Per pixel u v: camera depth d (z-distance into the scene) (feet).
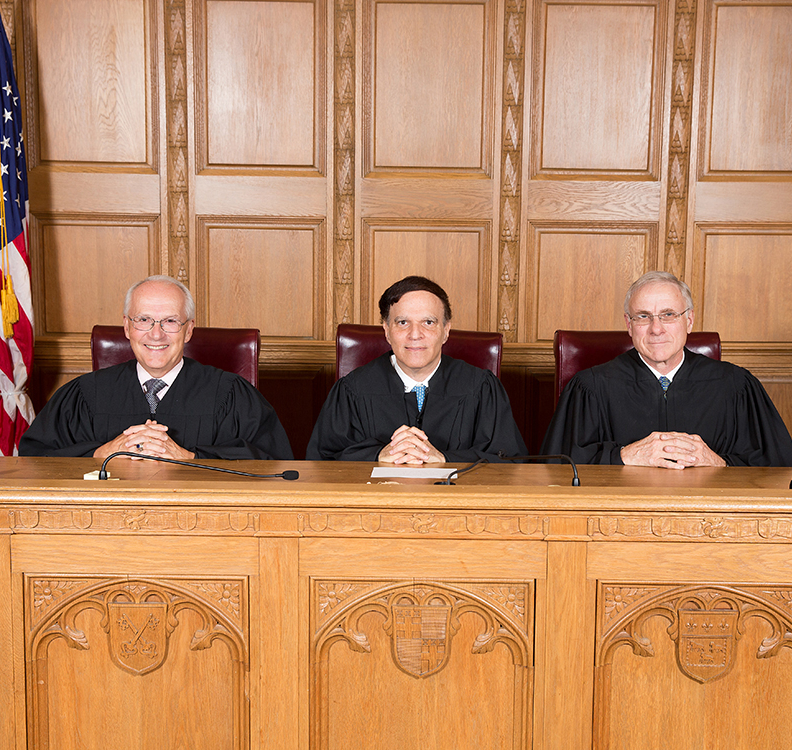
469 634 4.91
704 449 6.36
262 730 4.95
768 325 14.10
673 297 8.25
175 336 8.29
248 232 13.99
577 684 4.89
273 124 13.79
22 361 12.15
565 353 9.64
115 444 7.02
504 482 5.35
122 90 13.58
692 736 4.94
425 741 4.97
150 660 4.93
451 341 9.53
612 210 13.98
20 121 12.38
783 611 4.82
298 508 4.83
